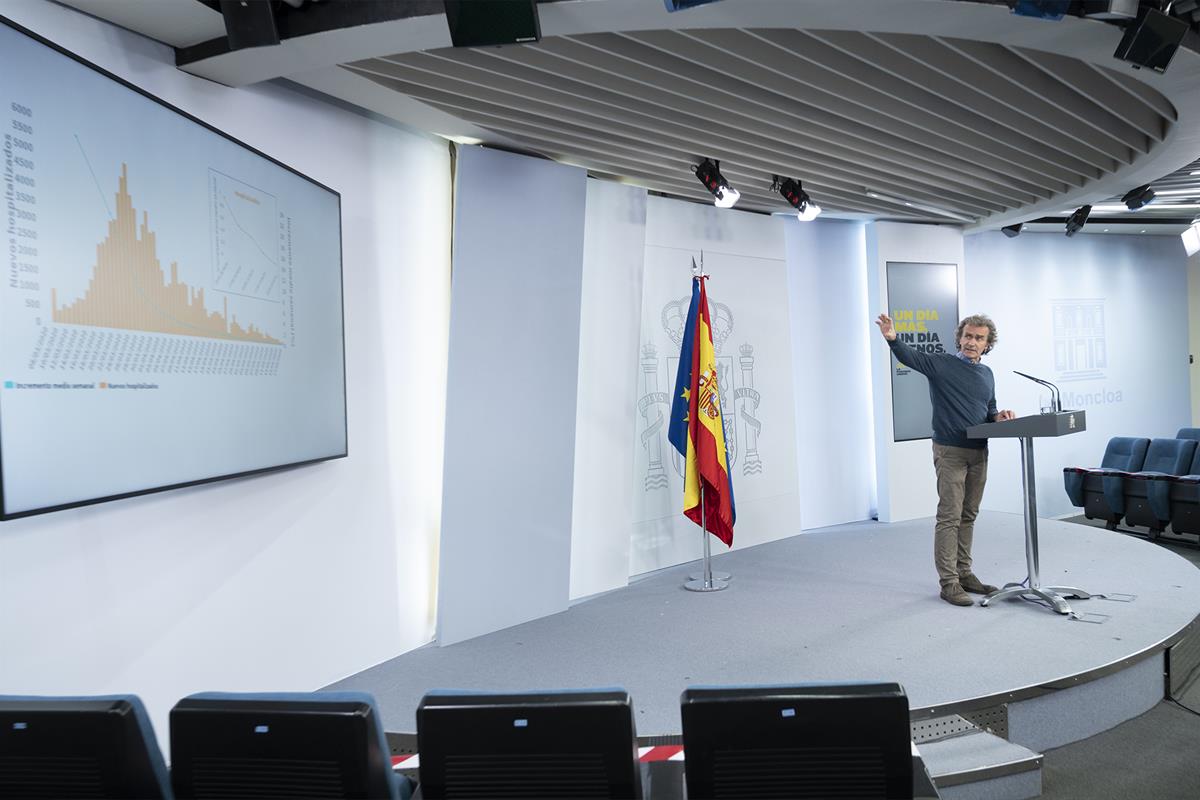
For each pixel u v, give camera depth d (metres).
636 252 5.59
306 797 1.43
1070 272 8.82
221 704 1.41
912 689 3.27
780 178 5.73
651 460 5.93
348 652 3.81
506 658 4.00
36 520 2.28
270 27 2.70
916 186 6.30
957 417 4.49
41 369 2.08
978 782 2.86
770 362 6.69
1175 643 3.87
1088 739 3.43
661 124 4.46
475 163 4.38
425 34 2.88
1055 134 5.16
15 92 2.01
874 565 5.65
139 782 1.41
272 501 3.33
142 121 2.48
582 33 3.17
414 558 4.38
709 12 2.91
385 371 4.17
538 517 4.75
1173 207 7.90
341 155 3.89
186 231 2.67
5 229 1.98
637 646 4.09
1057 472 8.80
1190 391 9.44
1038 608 4.38
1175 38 3.13
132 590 2.62
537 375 4.72
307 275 3.44
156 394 2.51
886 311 7.38
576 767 1.44
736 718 1.44
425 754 1.45
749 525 6.49
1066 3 2.92
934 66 3.79
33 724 1.37
